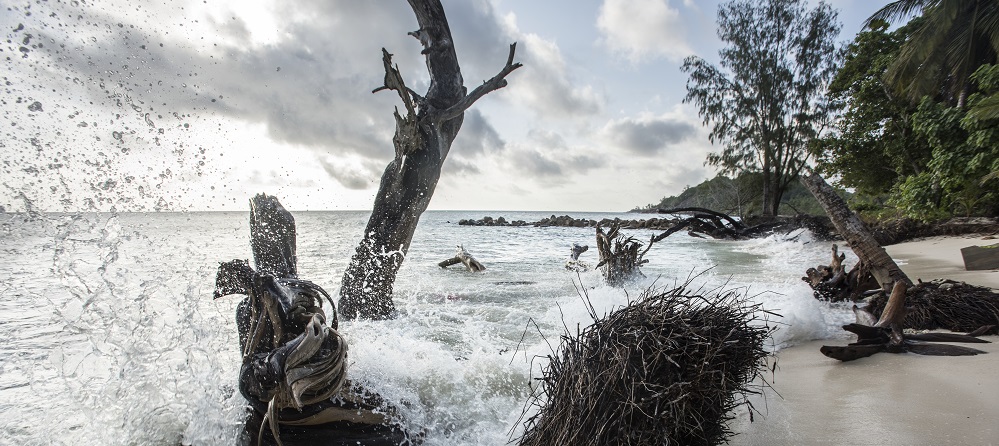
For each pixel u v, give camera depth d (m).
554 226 55.44
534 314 7.17
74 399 3.21
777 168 39.06
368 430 2.99
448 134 7.68
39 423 3.18
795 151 38.12
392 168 7.09
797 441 3.05
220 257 8.97
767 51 37.38
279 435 2.76
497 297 8.71
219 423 3.01
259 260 3.40
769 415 3.45
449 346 5.27
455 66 7.57
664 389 2.53
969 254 11.45
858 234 6.98
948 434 3.03
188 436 3.01
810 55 36.62
